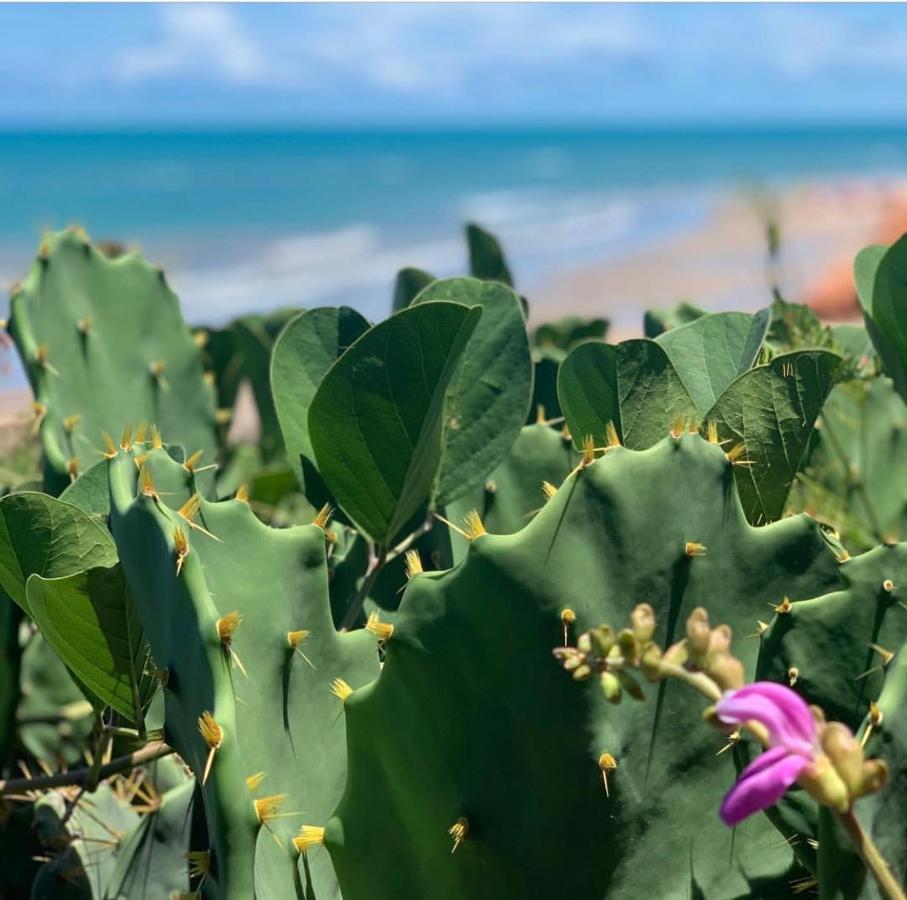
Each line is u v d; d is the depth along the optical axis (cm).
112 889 53
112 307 79
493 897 38
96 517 51
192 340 83
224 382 108
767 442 49
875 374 71
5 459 100
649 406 50
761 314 55
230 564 40
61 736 72
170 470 42
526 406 57
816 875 37
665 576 39
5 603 57
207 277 1045
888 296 53
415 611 38
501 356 57
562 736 37
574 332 105
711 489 39
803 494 78
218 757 32
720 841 39
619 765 38
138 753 52
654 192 1806
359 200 1702
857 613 39
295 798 40
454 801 38
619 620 38
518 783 38
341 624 57
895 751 34
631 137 3638
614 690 26
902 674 35
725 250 951
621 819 38
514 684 37
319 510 56
